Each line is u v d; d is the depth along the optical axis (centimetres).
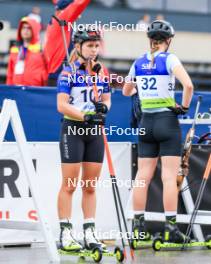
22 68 2709
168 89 2075
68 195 1997
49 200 2222
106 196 2262
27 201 2194
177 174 2147
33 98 2431
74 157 1961
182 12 5784
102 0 5456
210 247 2153
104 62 4872
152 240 2162
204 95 2548
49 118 2444
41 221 1931
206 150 2288
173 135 2078
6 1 5081
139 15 5603
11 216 2178
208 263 1891
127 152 2298
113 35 4922
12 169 2181
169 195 2091
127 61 4931
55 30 2631
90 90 1956
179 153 2097
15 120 1916
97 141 1983
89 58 1953
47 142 2225
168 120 2078
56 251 1931
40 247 2194
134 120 2420
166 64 2062
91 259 1977
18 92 2419
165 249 2138
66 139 1962
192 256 2014
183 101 2044
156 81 2075
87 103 1959
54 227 2220
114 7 5500
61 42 2636
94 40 1941
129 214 2255
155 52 2086
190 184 2281
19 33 2738
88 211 1997
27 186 2194
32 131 2431
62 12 2597
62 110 1936
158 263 1891
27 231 2194
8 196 2177
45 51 2681
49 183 2223
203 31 5853
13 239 2183
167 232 2103
